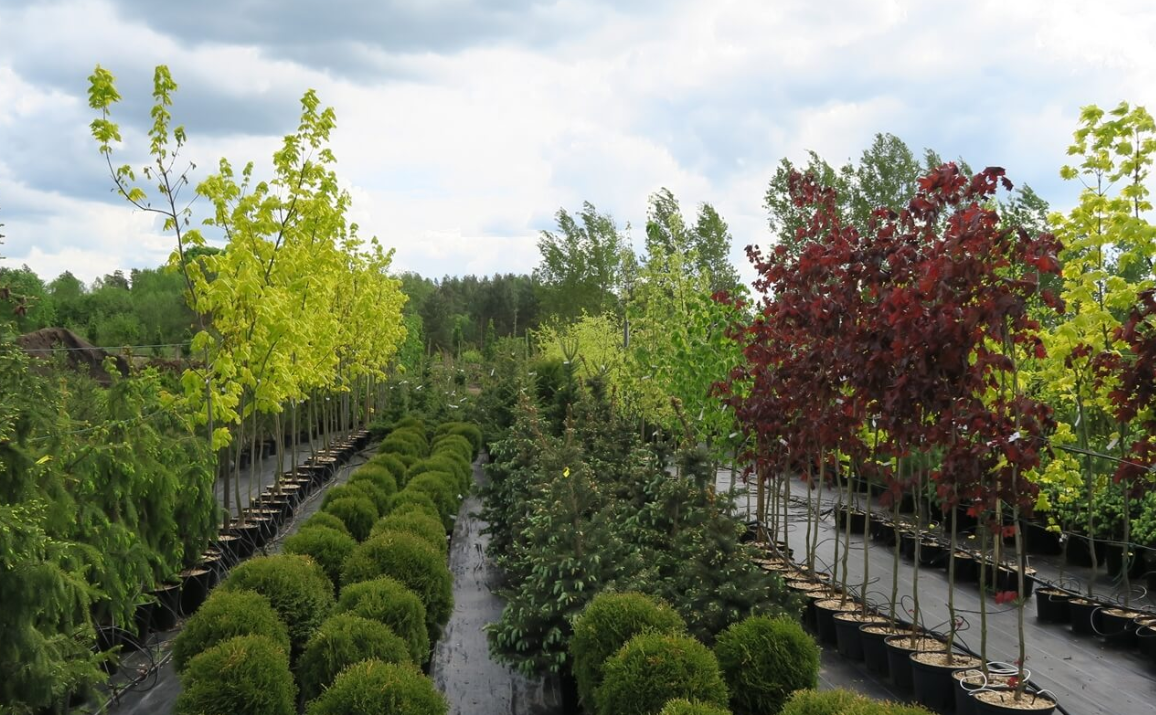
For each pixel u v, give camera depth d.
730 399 9.11
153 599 7.79
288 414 20.64
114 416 8.06
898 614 9.59
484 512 11.28
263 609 6.43
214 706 5.32
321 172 11.72
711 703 5.14
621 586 6.82
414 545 7.86
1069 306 8.20
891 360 5.77
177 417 9.05
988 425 5.51
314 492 17.00
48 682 5.19
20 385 5.87
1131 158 7.77
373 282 19.02
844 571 8.43
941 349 5.42
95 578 6.71
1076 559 11.62
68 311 41.69
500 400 19.38
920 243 6.65
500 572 11.34
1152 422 7.09
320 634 6.00
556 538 7.13
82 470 6.77
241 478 18.27
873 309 6.10
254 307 9.92
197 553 9.31
